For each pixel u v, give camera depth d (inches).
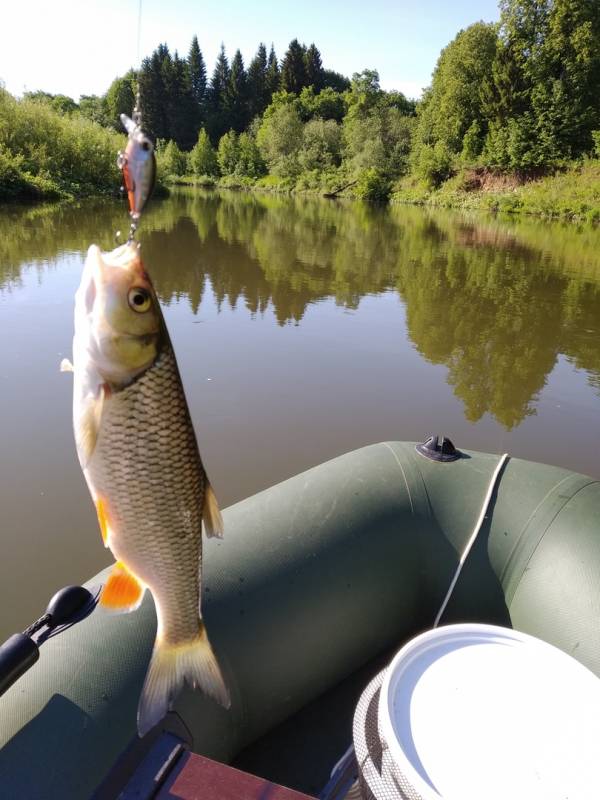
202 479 57.5
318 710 100.0
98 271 49.4
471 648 70.1
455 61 1627.7
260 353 322.7
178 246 619.2
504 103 1517.0
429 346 354.3
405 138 1893.5
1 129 1024.9
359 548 99.3
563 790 54.7
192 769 65.8
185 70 2600.9
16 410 230.5
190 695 77.4
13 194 912.3
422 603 106.6
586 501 101.7
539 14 1462.8
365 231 880.3
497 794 53.9
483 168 1567.4
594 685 65.8
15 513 173.9
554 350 361.4
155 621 79.5
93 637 75.7
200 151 2326.5
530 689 65.0
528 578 97.2
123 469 52.7
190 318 378.9
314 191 1881.2
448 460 111.7
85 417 50.5
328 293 467.2
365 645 101.1
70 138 1129.4
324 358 322.3
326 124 2098.9
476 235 901.8
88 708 69.1
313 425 244.4
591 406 281.9
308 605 92.7
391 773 58.9
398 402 273.6
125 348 50.4
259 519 98.9
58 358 281.9
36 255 515.2
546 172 1457.9
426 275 556.7
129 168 45.3
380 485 107.0
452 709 62.2
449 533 103.8
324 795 78.7
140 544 55.1
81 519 173.3
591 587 91.0
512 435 250.7
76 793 63.6
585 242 864.3
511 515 102.5
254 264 556.4
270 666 88.8
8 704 67.9
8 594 146.9
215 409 252.5
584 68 1412.4
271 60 2977.4
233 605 87.5
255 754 93.0
